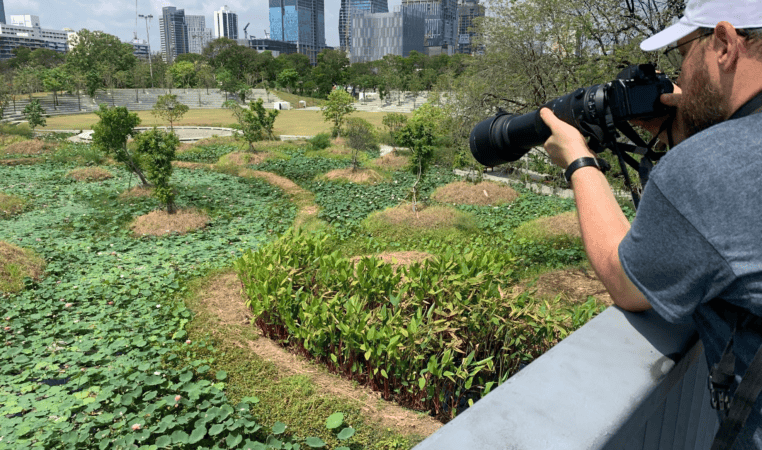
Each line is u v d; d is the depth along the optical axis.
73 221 12.61
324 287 6.36
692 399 0.95
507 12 11.72
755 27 0.60
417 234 11.47
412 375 4.89
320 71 104.19
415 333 4.86
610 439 0.62
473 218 12.73
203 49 118.94
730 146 0.58
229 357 5.95
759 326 0.58
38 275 8.70
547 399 0.68
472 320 5.16
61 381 5.60
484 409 0.66
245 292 7.42
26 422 4.65
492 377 5.38
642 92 0.88
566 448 0.59
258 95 89.94
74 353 6.02
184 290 8.11
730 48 0.63
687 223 0.59
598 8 8.38
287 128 43.25
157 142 12.24
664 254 0.63
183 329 6.71
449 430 0.62
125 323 6.89
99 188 16.81
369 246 10.52
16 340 6.37
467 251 6.72
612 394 0.69
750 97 0.63
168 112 39.31
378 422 4.74
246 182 18.44
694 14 0.69
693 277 0.61
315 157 24.58
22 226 12.09
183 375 5.18
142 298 7.78
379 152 27.52
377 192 16.44
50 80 69.50
